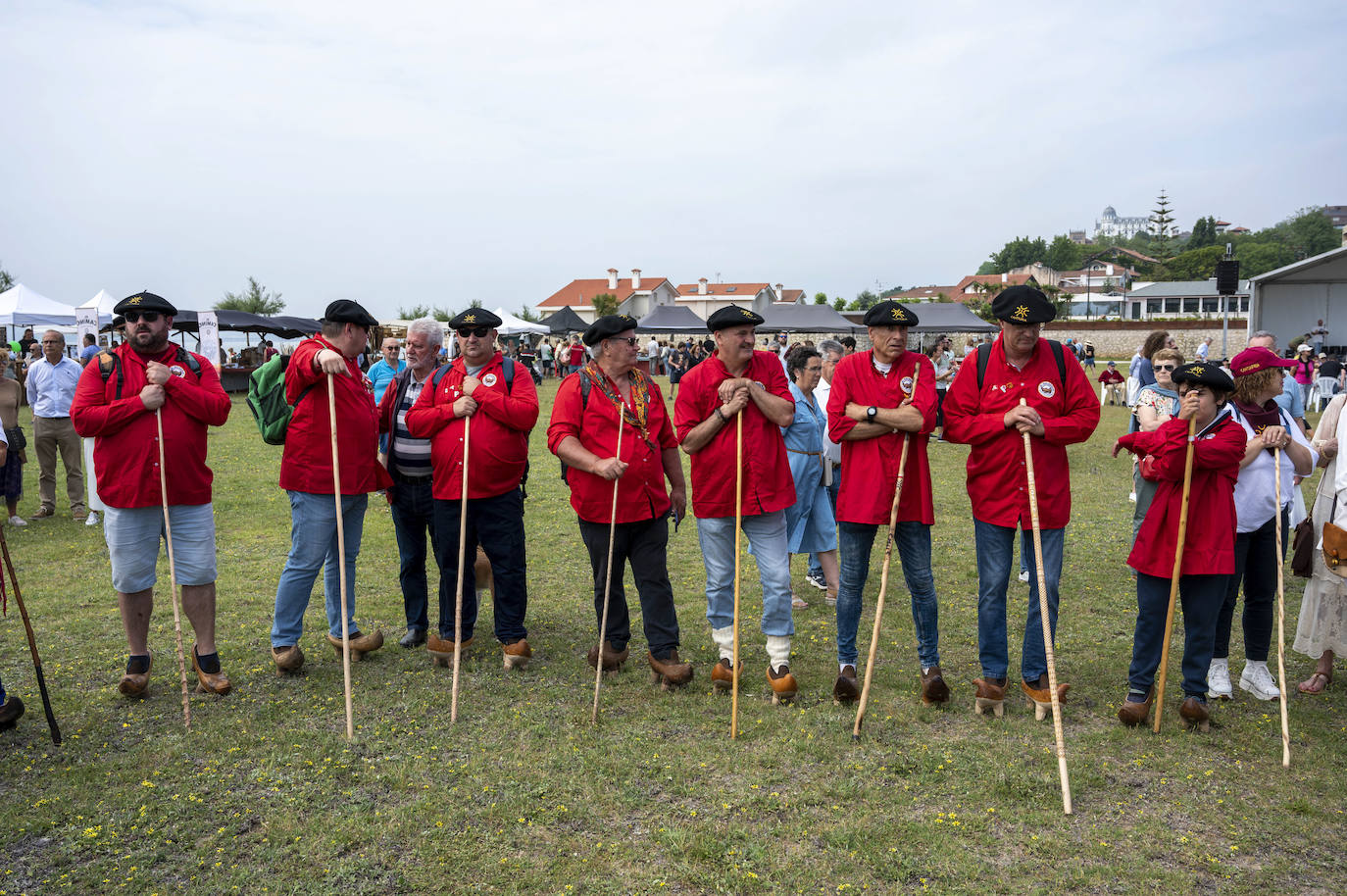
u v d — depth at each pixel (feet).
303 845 11.18
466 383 16.80
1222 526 14.17
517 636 17.46
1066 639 19.20
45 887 10.37
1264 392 16.24
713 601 16.22
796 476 21.21
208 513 16.16
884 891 10.33
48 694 15.16
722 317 15.30
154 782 12.71
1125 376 119.96
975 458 15.38
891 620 20.61
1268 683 16.06
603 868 10.79
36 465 44.93
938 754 13.58
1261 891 10.33
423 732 14.40
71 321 87.76
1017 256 487.20
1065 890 10.36
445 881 10.50
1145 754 13.73
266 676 16.88
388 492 18.52
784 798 12.32
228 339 138.82
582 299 237.86
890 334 15.12
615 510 15.65
